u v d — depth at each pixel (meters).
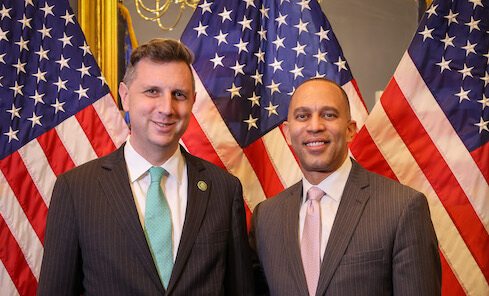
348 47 6.08
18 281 2.55
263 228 2.08
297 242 1.93
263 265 2.04
